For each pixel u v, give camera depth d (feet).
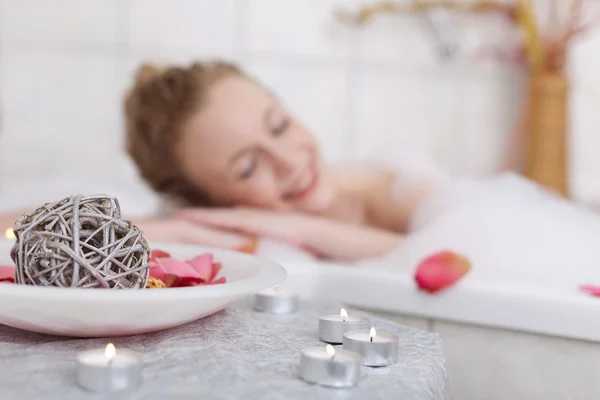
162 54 6.43
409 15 6.40
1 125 6.36
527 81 6.35
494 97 6.43
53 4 6.34
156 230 3.98
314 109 6.47
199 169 4.78
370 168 6.03
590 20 6.29
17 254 2.17
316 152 4.96
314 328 2.52
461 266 3.22
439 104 6.47
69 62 6.38
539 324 3.03
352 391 1.96
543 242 3.57
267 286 2.23
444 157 6.48
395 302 3.30
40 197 4.82
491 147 6.46
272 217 4.40
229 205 5.02
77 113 6.41
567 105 6.00
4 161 6.38
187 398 1.85
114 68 6.41
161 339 2.25
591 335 2.96
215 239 4.04
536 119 5.97
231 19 6.43
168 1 6.40
